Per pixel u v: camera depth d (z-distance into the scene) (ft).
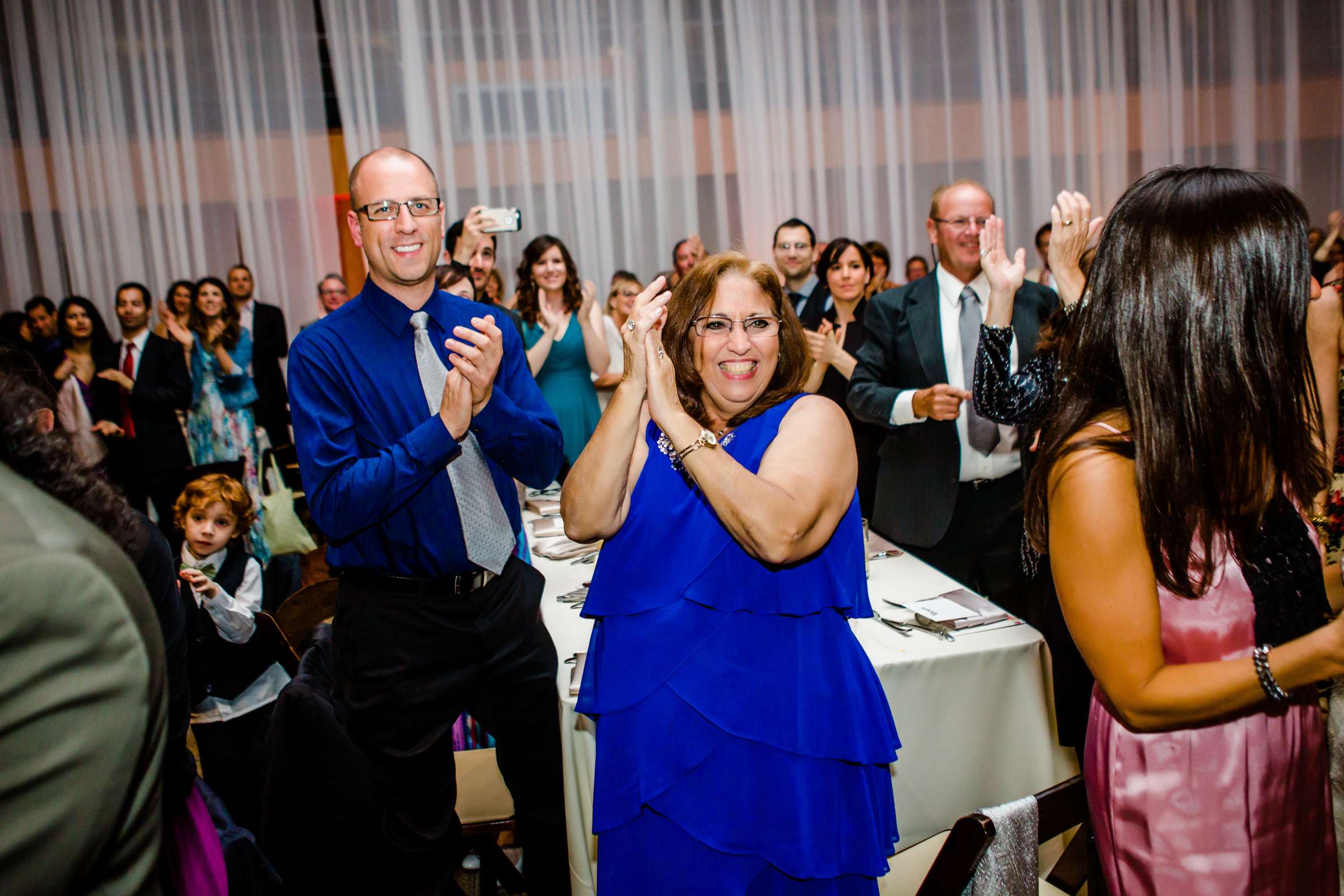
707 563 3.92
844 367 9.66
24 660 1.31
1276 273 2.80
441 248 5.68
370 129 19.72
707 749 3.83
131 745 1.39
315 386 5.47
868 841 3.90
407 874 5.70
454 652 5.64
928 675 5.35
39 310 18.30
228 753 7.35
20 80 19.17
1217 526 2.97
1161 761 3.15
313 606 7.39
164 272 19.89
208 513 7.89
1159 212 2.91
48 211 19.60
